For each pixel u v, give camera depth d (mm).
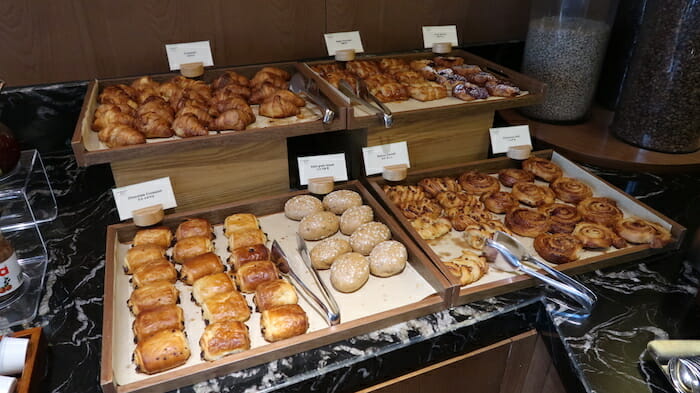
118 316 1018
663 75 1485
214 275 1081
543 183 1578
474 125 1575
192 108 1296
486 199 1440
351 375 1006
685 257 1241
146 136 1240
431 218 1354
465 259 1163
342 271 1092
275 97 1365
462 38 1952
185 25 1562
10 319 1050
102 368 851
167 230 1236
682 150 1584
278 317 963
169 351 894
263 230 1326
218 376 911
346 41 1728
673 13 1398
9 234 1329
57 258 1242
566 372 1033
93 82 1475
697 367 854
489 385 1253
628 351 977
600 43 1651
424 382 1119
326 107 1305
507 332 1149
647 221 1310
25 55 1458
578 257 1204
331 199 1373
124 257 1200
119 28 1502
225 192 1370
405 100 1508
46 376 927
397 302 1074
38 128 1583
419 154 1556
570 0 1633
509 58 2043
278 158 1379
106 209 1456
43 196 1479
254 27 1639
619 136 1689
